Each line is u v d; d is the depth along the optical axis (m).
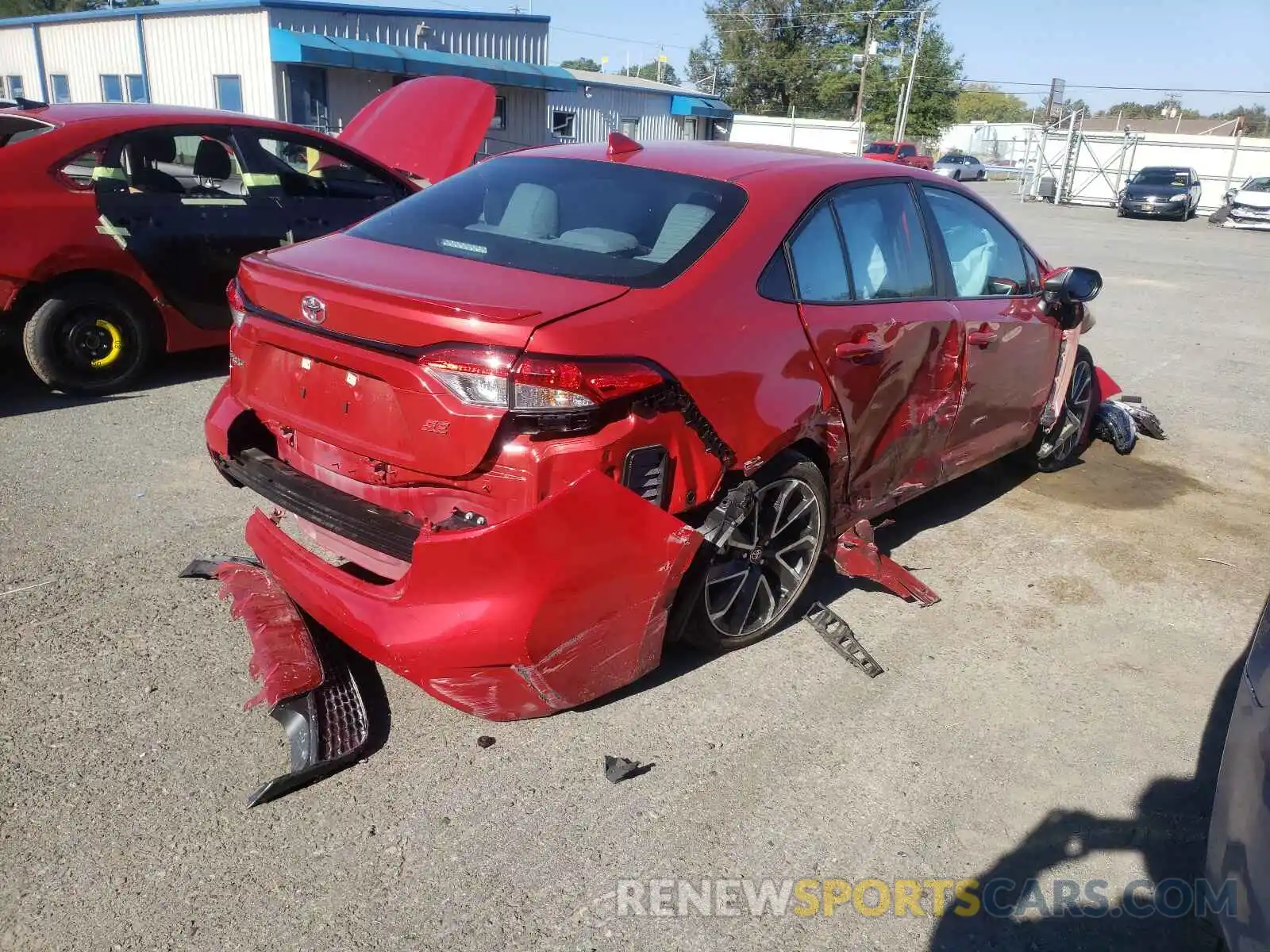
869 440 3.54
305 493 2.86
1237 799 1.91
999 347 4.21
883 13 55.72
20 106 5.78
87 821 2.44
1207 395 7.59
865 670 3.32
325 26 20.62
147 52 22.05
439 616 2.50
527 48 25.34
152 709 2.87
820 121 42.59
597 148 3.62
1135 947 2.28
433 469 2.49
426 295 2.51
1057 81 34.84
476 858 2.40
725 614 3.21
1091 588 4.12
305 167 6.32
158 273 5.65
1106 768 2.92
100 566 3.67
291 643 2.96
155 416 5.42
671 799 2.65
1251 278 15.21
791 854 2.49
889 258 3.64
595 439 2.46
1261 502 5.28
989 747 2.98
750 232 3.04
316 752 2.63
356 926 2.19
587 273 2.77
